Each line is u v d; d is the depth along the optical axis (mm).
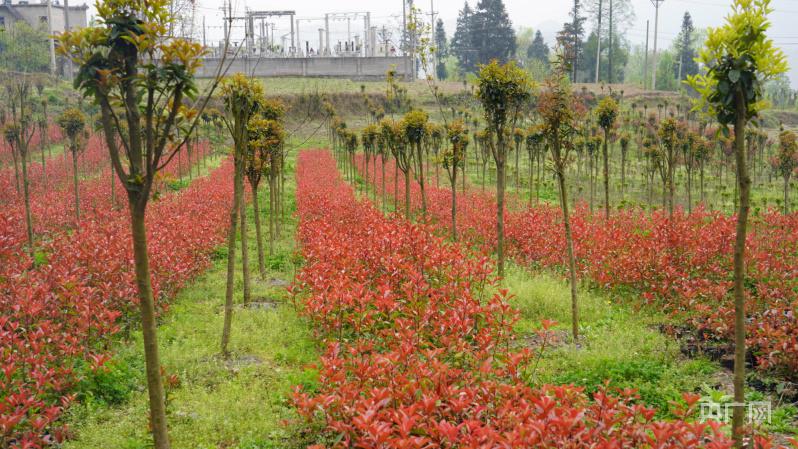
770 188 30844
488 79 12156
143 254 4957
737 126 4816
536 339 9539
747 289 11523
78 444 6203
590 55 81125
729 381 7598
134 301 9734
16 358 6996
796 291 10570
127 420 6797
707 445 4336
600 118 15617
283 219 21391
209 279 14141
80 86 4754
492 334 7676
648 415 4867
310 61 63812
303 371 8180
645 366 7922
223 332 9047
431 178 33156
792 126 54500
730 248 12789
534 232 15359
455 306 7973
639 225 18531
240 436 6426
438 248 11258
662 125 18109
